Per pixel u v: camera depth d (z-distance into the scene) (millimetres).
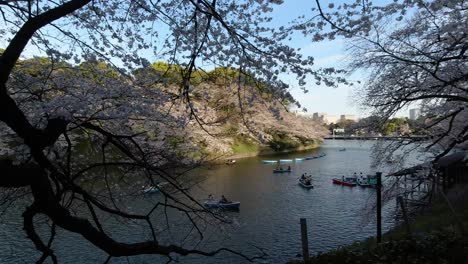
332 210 22125
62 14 3859
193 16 5238
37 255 13062
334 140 101062
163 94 6441
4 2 4309
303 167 41469
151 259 13602
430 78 12453
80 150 8898
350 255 7398
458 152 21453
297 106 5742
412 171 15289
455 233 7766
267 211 21531
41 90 5797
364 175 35031
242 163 42438
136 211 14391
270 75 5441
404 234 9625
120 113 6176
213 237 14969
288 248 15766
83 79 6434
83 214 15133
